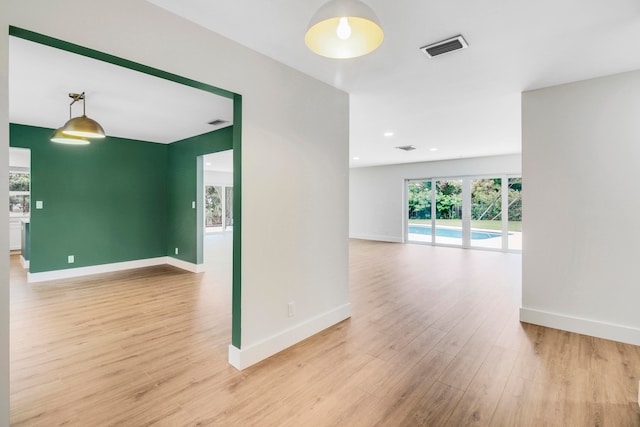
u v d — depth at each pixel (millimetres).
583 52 2385
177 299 3996
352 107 3750
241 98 2297
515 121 4414
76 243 5215
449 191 8695
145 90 3105
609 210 2828
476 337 2871
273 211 2551
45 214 4906
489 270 5684
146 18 1780
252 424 1748
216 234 11742
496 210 7906
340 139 3230
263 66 2441
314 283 2957
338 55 1433
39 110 3822
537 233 3162
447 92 3264
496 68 2674
